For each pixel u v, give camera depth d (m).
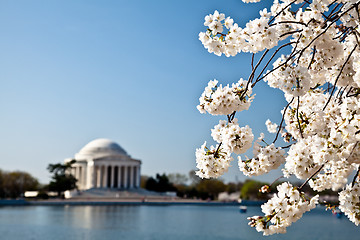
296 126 9.05
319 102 9.10
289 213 7.16
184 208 124.31
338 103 8.41
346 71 8.30
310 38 7.77
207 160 8.03
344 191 7.98
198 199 174.50
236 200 174.75
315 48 7.93
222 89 7.83
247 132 7.49
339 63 8.70
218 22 7.68
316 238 49.97
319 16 7.76
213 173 8.12
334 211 8.12
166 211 103.19
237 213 101.94
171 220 73.00
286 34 8.02
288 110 9.47
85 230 52.75
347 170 7.98
